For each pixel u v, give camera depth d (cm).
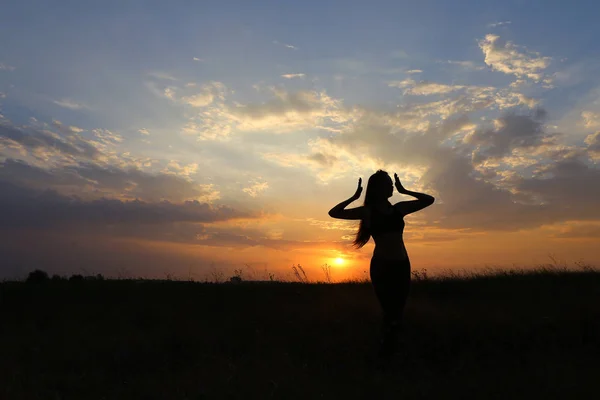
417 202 655
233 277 1453
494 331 740
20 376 624
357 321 862
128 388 584
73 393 574
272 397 531
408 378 590
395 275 638
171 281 1455
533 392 517
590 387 522
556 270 1308
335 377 599
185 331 824
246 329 835
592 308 815
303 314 923
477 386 545
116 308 1035
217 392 553
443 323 786
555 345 685
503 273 1324
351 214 663
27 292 1237
